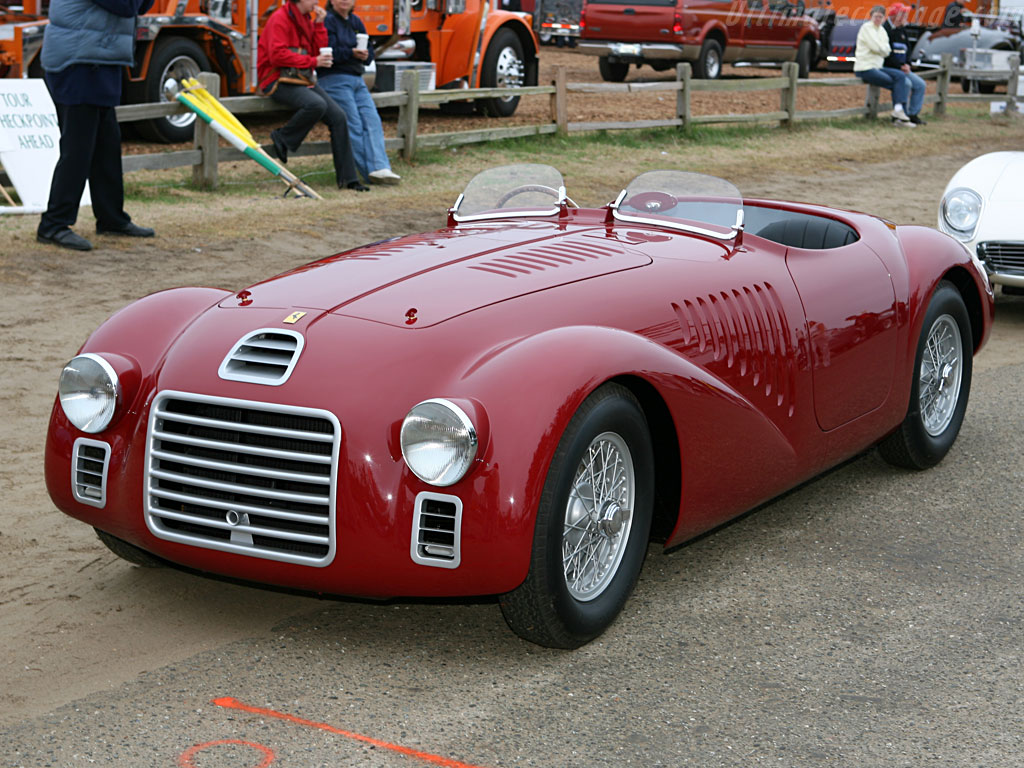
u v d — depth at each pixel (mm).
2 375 5910
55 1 7992
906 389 4883
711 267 4137
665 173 4672
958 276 5289
